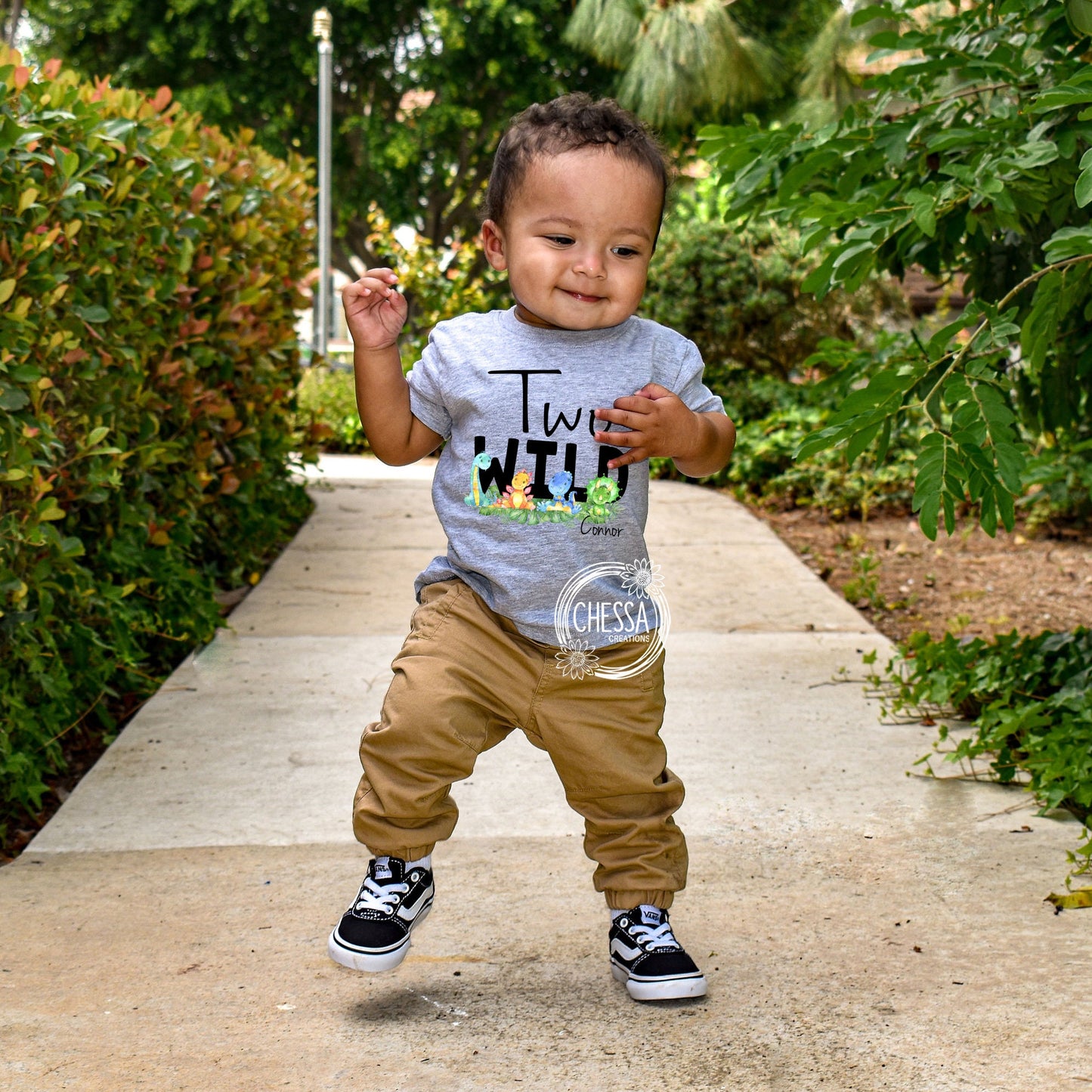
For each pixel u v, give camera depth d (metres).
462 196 26.62
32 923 2.96
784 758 4.09
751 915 2.97
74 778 4.03
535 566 2.48
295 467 9.80
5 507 3.70
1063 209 3.63
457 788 3.85
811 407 9.51
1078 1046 2.37
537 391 2.47
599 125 2.41
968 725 4.38
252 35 23.42
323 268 17.70
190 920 2.98
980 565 6.94
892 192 3.81
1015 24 3.81
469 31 23.09
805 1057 2.36
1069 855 3.13
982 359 3.19
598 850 2.64
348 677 4.96
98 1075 2.32
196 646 5.24
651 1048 2.41
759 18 21.75
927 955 2.75
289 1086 2.29
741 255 10.46
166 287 5.07
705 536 7.56
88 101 4.62
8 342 3.53
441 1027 2.50
